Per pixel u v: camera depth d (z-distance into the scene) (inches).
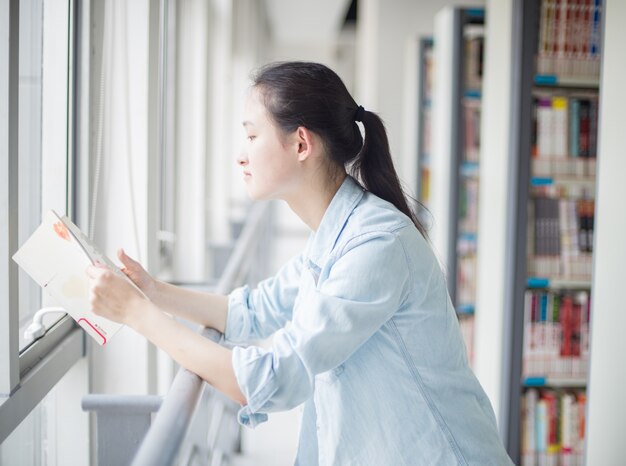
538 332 112.3
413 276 45.9
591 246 113.0
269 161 47.4
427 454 46.4
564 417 112.9
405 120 229.0
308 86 46.7
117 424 48.5
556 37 111.2
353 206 47.8
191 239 152.6
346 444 47.4
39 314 60.4
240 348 42.7
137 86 75.2
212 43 189.3
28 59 68.2
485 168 119.6
